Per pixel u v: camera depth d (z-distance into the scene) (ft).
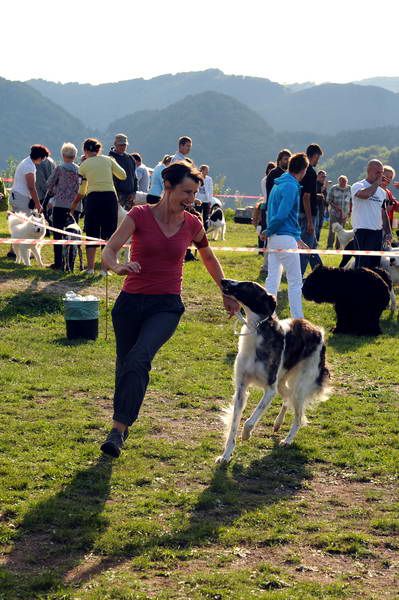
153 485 21.62
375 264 47.73
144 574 16.85
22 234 51.57
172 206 21.18
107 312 40.98
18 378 30.81
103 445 20.34
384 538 19.07
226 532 18.83
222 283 23.80
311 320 45.01
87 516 19.17
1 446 23.63
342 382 33.01
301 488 22.11
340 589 16.46
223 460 23.38
